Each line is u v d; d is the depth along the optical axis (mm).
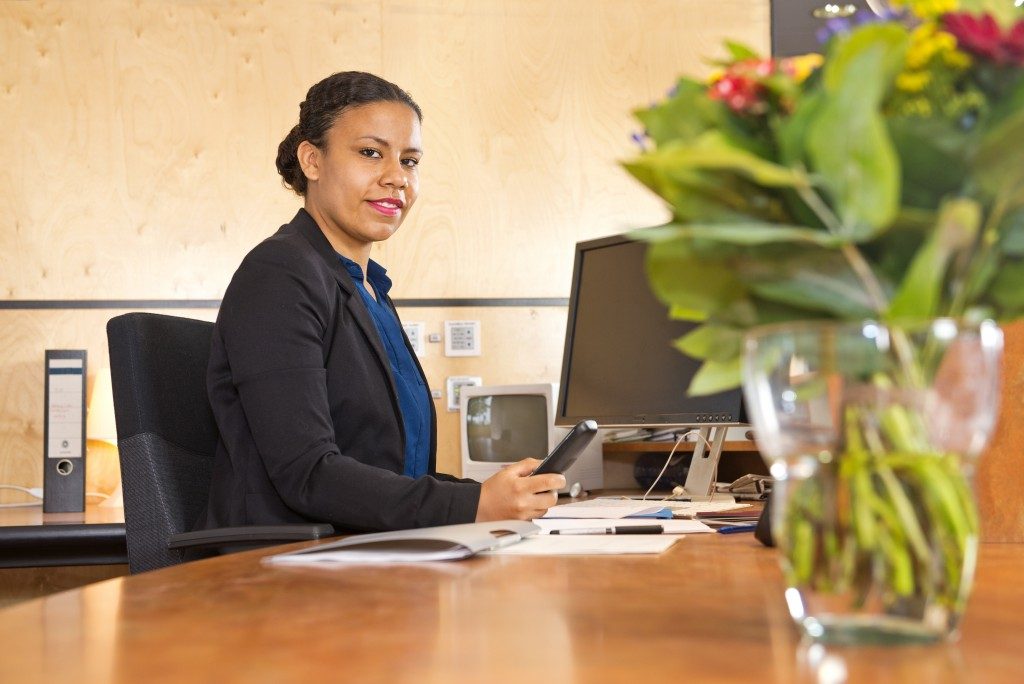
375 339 1850
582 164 3465
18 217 3189
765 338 551
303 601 707
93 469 2865
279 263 1742
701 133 594
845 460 528
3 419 3121
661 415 2096
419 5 3445
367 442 1802
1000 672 470
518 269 3418
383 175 2072
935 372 523
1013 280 559
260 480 1679
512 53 3475
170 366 1790
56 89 3234
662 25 3518
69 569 2936
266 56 3338
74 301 3188
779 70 590
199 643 566
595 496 2438
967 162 520
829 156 514
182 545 1567
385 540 973
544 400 2664
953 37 534
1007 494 988
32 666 519
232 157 3295
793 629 577
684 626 592
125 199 3240
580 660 511
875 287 547
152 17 3289
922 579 521
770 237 513
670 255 582
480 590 750
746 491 2154
